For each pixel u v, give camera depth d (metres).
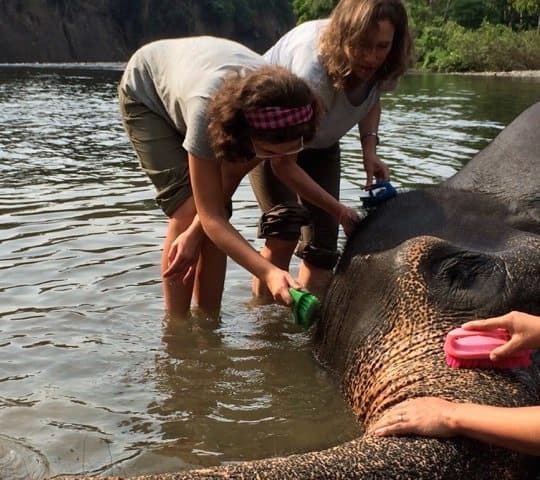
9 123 6.06
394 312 1.52
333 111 1.94
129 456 1.38
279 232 2.08
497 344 1.30
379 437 1.15
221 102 1.54
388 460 1.08
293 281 1.56
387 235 1.70
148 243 2.56
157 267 2.33
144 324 1.96
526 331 1.24
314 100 1.58
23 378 1.67
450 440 1.14
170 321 1.97
